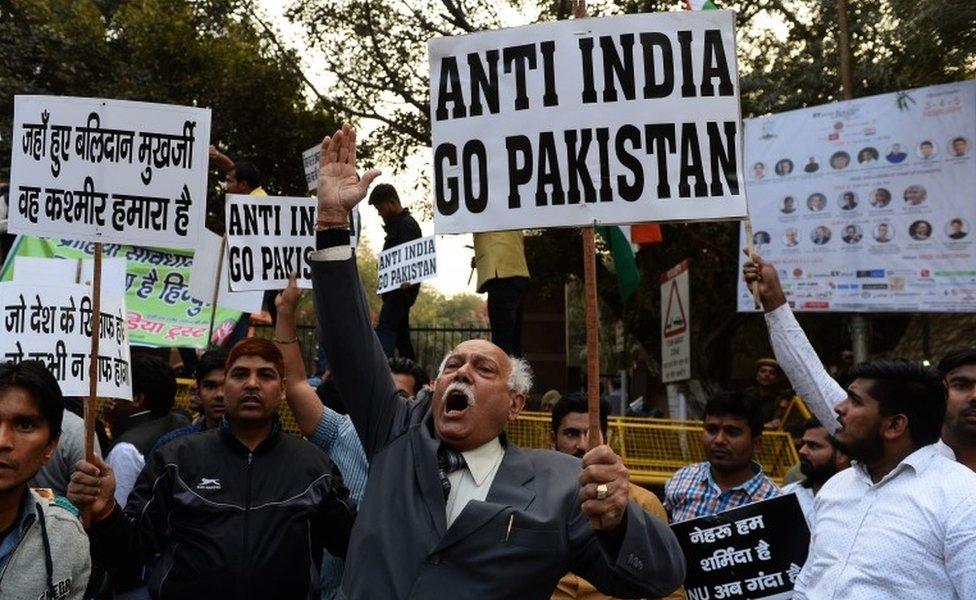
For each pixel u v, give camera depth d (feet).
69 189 17.16
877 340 59.72
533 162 13.19
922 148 31.83
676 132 13.06
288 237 22.30
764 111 50.60
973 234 31.14
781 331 18.30
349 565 12.46
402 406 13.78
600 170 13.04
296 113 62.13
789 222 33.42
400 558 12.16
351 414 13.83
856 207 32.55
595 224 12.95
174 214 17.42
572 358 77.97
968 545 12.69
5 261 32.30
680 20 13.20
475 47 13.51
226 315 33.24
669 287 35.60
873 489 13.91
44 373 12.75
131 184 17.30
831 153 32.99
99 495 14.67
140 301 32.42
